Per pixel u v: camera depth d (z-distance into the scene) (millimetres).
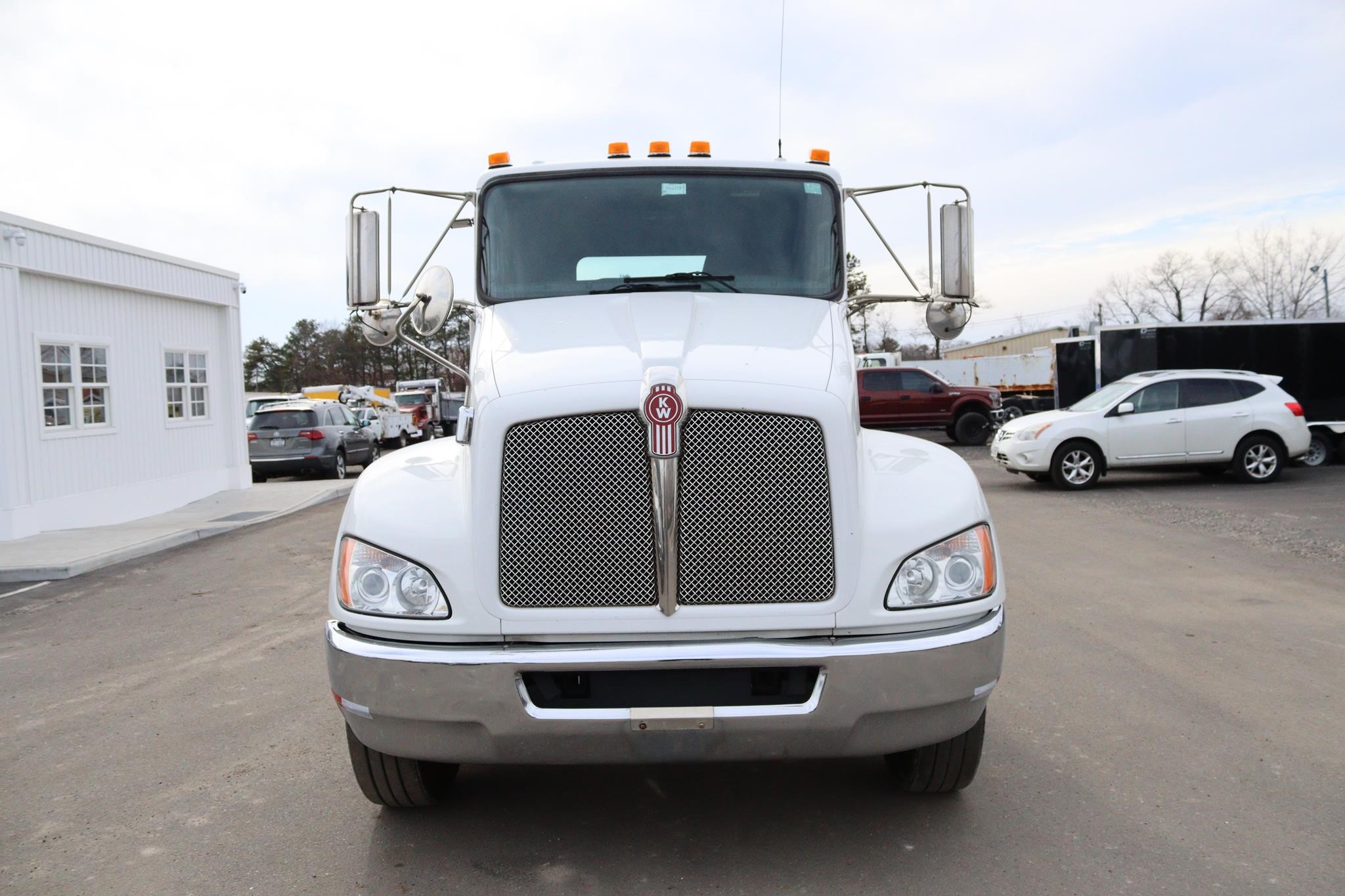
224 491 18000
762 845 3455
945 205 4516
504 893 3154
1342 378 17875
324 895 3182
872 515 3178
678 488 3037
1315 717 4676
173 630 7242
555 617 3037
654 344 3340
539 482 3062
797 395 3100
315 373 84812
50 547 11242
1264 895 3047
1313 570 8266
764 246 4500
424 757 3117
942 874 3211
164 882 3303
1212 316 52812
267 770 4312
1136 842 3424
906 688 3029
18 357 12312
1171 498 13367
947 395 23828
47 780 4289
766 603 3070
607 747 3018
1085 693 5090
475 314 4500
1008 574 8273
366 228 4500
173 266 16141
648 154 4719
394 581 3115
